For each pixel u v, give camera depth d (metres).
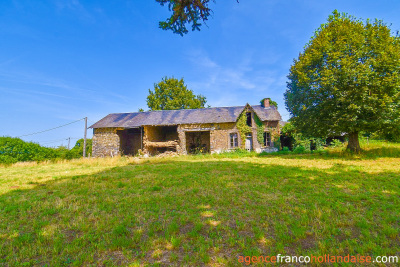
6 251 3.06
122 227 3.63
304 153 18.47
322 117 13.95
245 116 23.16
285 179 7.41
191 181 7.49
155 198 5.50
